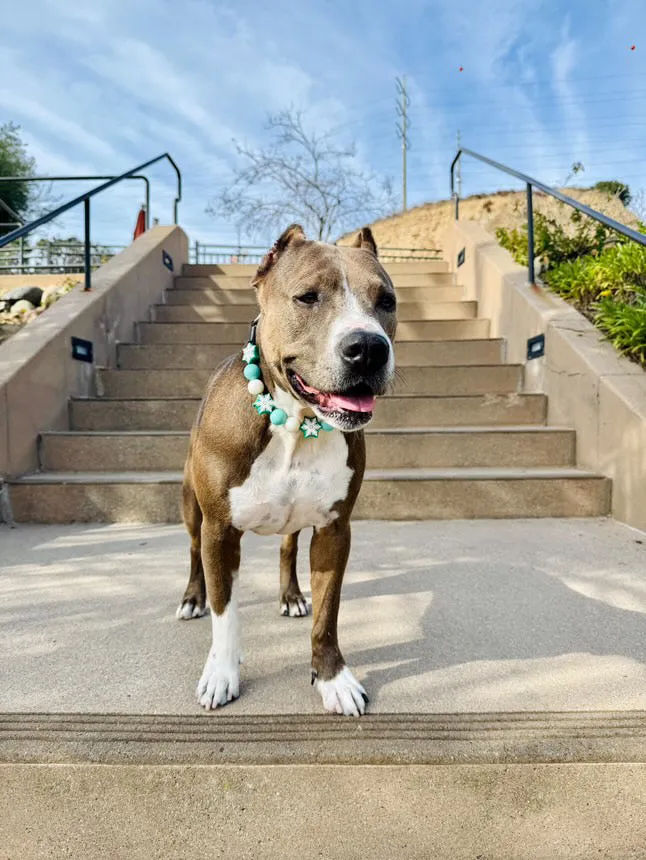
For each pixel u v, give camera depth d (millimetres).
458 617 2236
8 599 2402
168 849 1375
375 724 1509
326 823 1374
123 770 1365
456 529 3420
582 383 3975
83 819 1379
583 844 1391
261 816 1369
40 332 4266
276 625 2213
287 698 1663
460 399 4504
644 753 1385
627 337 4027
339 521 1824
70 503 3580
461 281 6953
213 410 1857
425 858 1379
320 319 1592
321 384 1534
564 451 4062
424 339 5828
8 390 3652
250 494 1767
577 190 14703
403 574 2709
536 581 2602
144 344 5332
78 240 11227
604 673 1800
